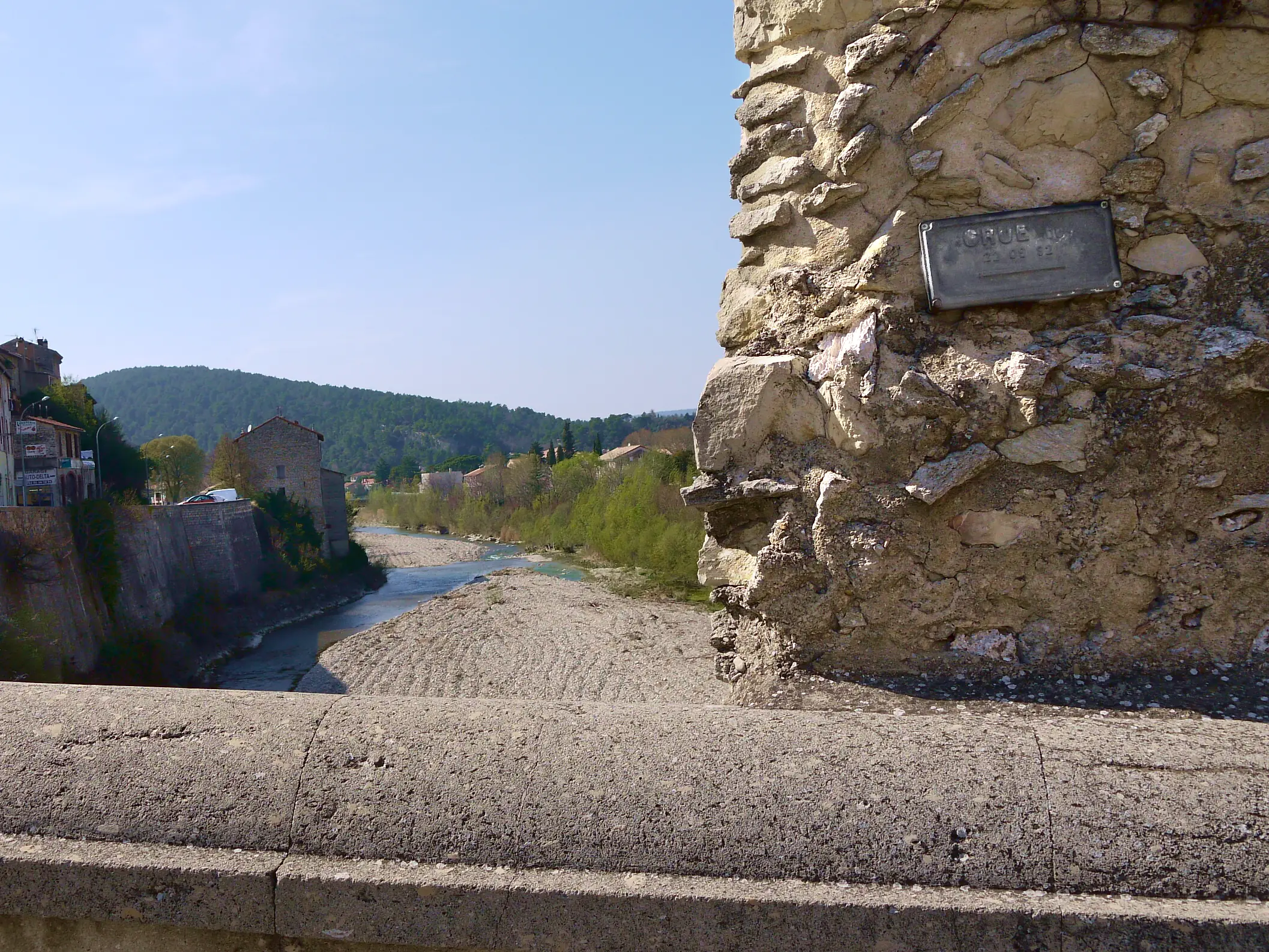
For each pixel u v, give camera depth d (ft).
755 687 8.16
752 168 9.12
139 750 5.03
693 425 8.58
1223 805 4.54
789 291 8.65
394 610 135.95
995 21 7.96
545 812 4.66
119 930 4.90
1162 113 7.72
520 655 88.99
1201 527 7.36
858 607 7.86
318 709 5.30
